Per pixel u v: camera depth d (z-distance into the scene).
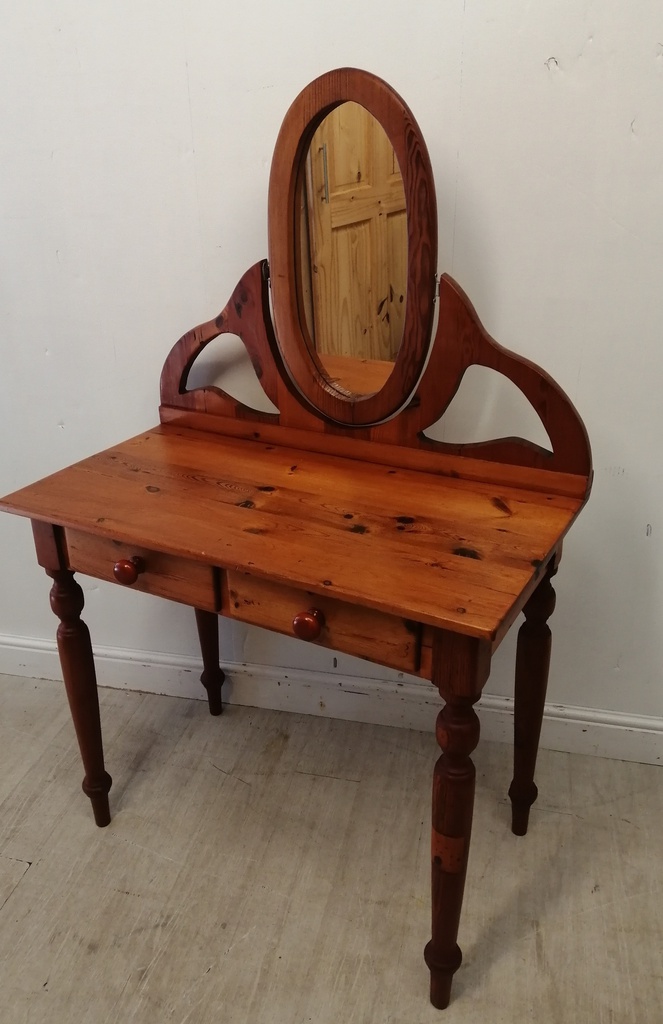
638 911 1.43
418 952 1.37
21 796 1.71
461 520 1.22
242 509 1.26
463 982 1.32
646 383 1.39
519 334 1.41
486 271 1.38
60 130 1.49
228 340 1.58
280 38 1.32
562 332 1.39
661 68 1.19
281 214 1.32
